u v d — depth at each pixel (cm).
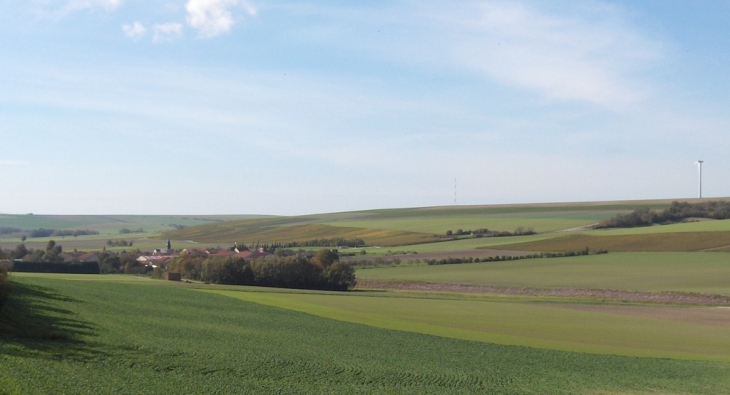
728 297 7969
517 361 3972
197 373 3072
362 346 4234
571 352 4397
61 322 3997
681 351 4650
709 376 3703
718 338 5322
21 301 4522
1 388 2377
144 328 4206
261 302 6656
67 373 2747
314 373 3284
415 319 5909
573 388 3275
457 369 3628
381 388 3069
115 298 5719
